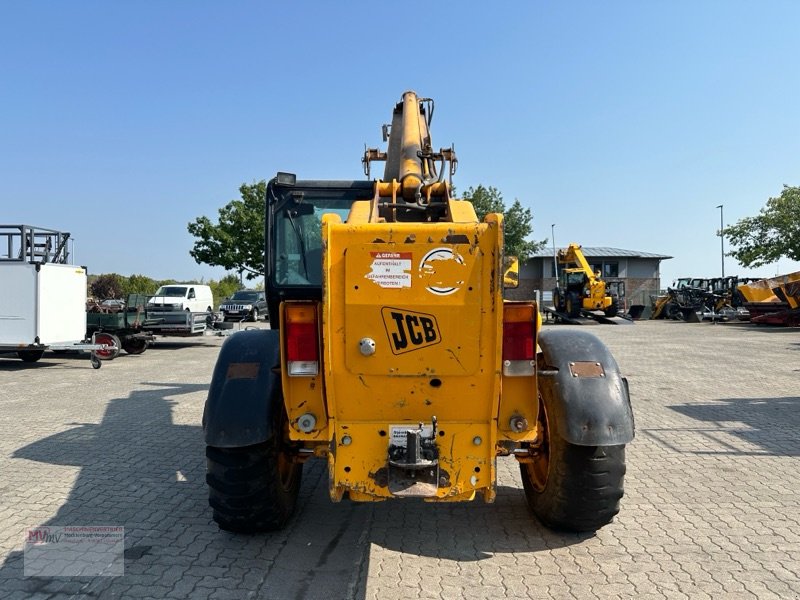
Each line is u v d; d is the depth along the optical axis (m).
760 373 11.55
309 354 3.31
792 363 13.08
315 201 4.83
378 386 3.20
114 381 11.14
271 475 3.76
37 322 12.78
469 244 3.06
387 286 3.07
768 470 5.49
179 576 3.51
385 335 3.11
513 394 3.40
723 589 3.33
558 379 3.68
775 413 7.88
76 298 13.80
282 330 3.32
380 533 4.14
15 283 12.80
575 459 3.66
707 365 12.80
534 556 3.76
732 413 7.88
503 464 5.72
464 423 3.31
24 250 13.48
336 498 3.29
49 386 10.57
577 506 3.72
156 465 5.71
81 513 4.48
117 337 14.94
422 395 3.23
